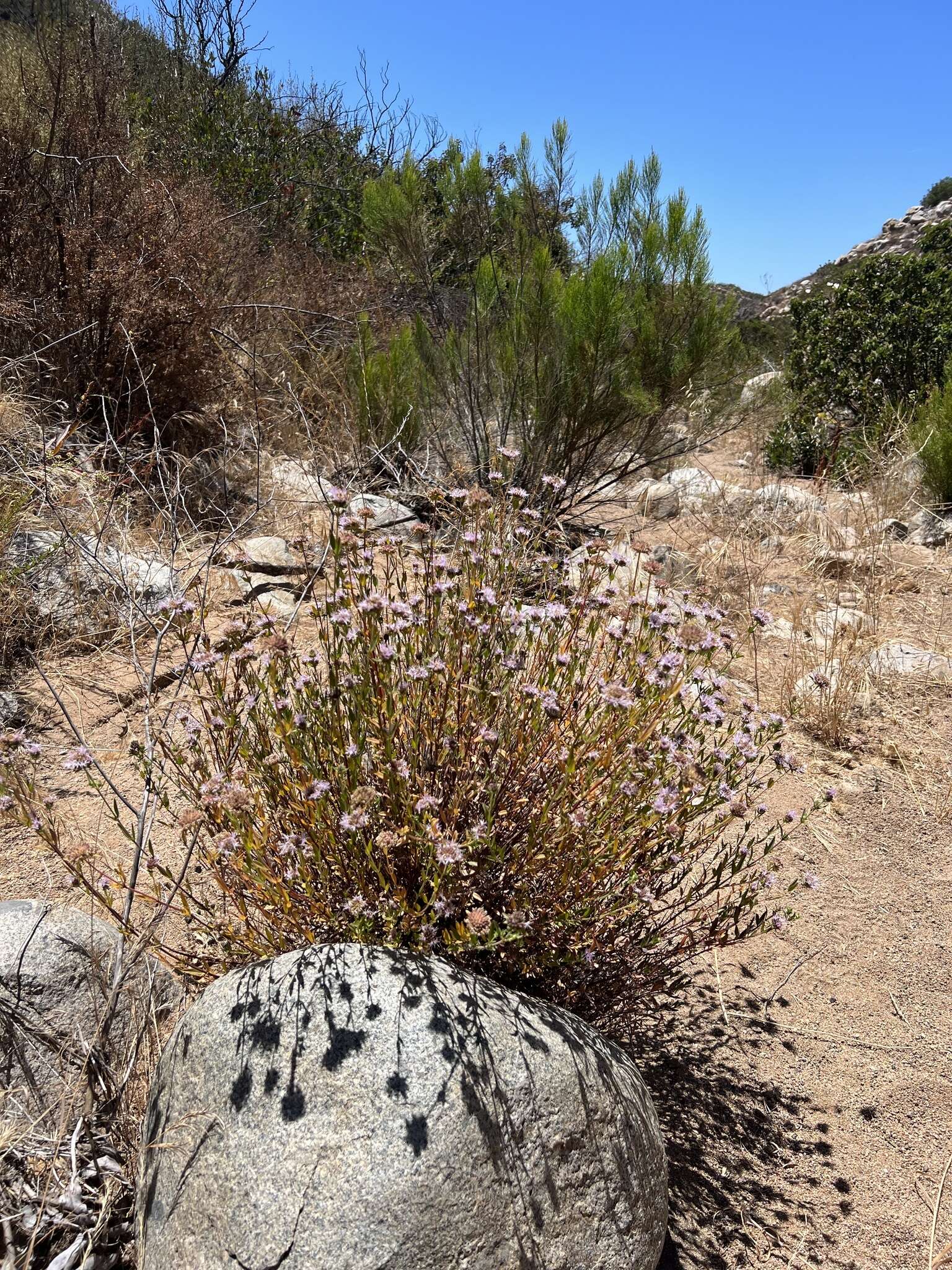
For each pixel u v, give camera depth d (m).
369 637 2.35
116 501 4.79
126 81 9.24
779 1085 2.67
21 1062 2.07
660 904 3.03
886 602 5.72
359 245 10.70
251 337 6.71
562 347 6.06
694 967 3.03
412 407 6.10
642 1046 2.73
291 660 2.48
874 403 9.28
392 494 6.14
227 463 5.68
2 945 2.21
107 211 5.94
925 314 9.59
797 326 10.94
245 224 8.90
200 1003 2.00
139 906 2.66
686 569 5.77
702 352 6.26
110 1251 1.89
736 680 4.57
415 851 2.20
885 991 3.01
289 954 2.04
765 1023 2.86
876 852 3.60
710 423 6.88
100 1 11.62
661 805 2.25
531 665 2.63
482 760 2.33
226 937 2.27
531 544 3.40
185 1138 1.84
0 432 4.64
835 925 3.23
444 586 2.50
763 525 6.86
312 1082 1.81
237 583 4.39
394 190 7.63
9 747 2.59
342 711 2.41
